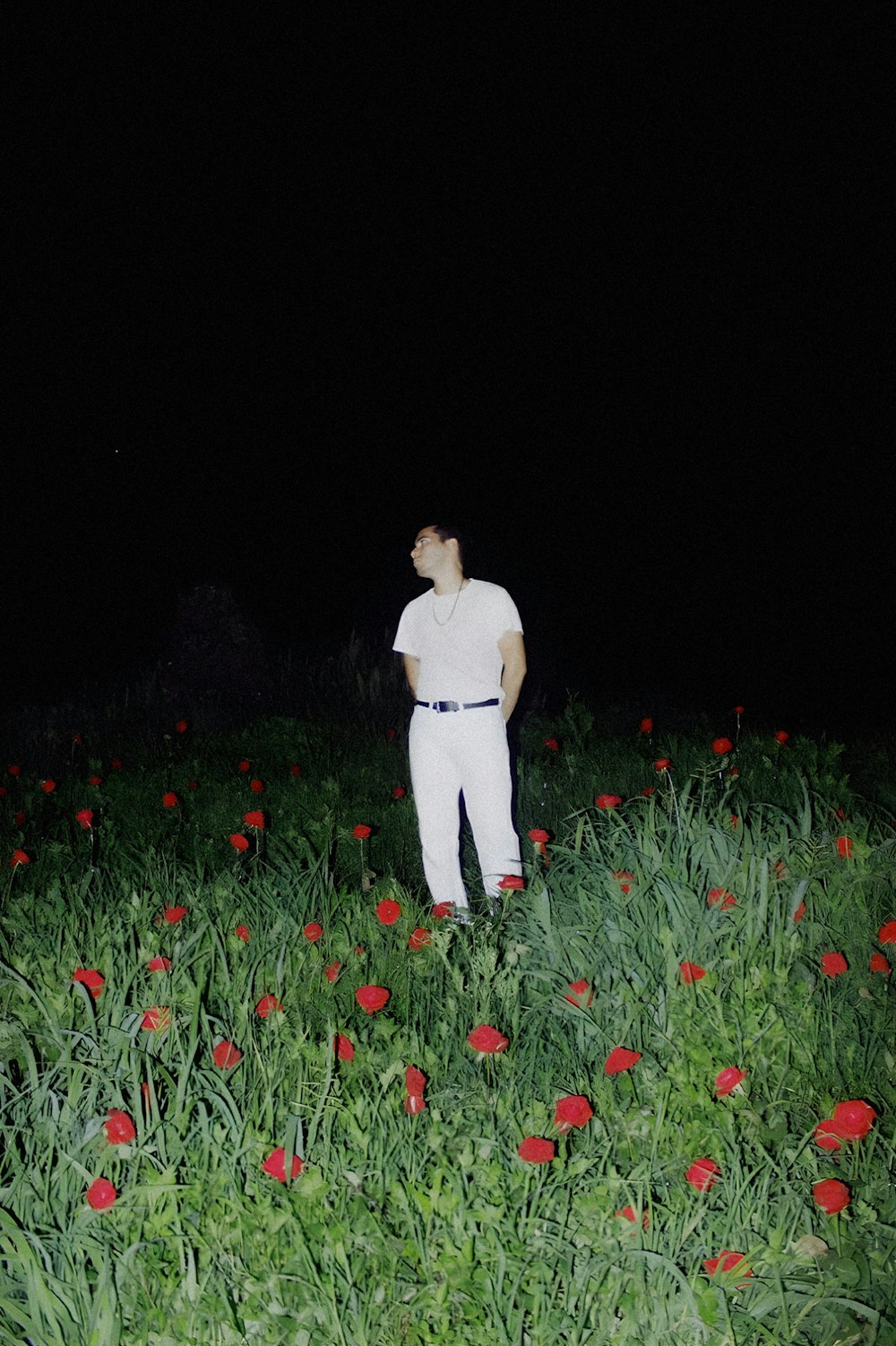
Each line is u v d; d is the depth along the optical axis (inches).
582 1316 90.7
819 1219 102.0
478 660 177.8
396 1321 91.7
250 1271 95.0
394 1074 112.0
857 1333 90.0
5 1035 122.6
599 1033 130.4
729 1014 129.3
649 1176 102.5
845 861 167.6
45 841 237.0
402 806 260.5
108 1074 116.1
